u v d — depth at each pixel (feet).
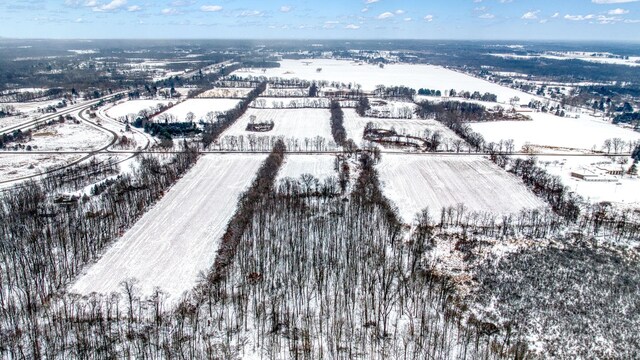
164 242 583.58
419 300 459.73
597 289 490.49
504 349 396.16
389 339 408.05
